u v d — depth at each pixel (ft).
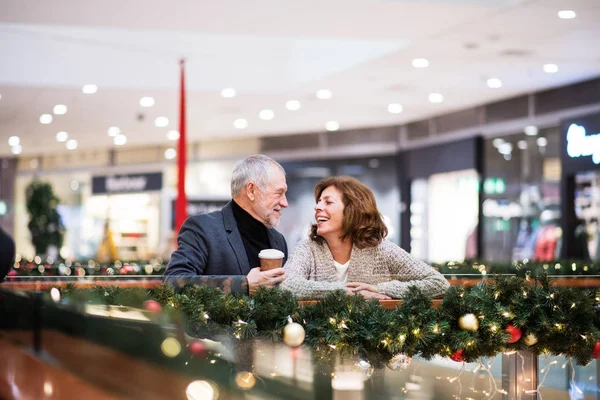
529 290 9.24
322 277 9.62
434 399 8.46
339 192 9.61
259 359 7.40
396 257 9.57
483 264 18.13
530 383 9.29
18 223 78.84
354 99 43.32
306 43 37.42
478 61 33.94
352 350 7.91
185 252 10.51
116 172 68.90
